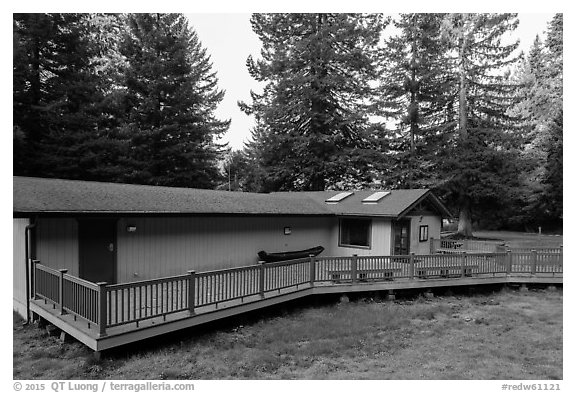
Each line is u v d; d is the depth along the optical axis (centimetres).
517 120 2644
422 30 2692
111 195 1081
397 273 1298
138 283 717
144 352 761
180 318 785
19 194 895
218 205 1299
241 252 1386
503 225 3612
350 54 2583
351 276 1230
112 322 719
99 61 2570
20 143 1716
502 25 2575
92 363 690
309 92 2550
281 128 2708
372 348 841
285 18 2634
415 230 1670
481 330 982
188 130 2444
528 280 1420
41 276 854
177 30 2711
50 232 909
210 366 720
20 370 667
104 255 1009
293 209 1550
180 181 2420
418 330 977
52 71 1972
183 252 1198
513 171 2503
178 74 2453
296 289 1102
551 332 969
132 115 2295
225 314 883
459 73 2688
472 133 2598
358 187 2919
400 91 2741
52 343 775
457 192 2606
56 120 1906
